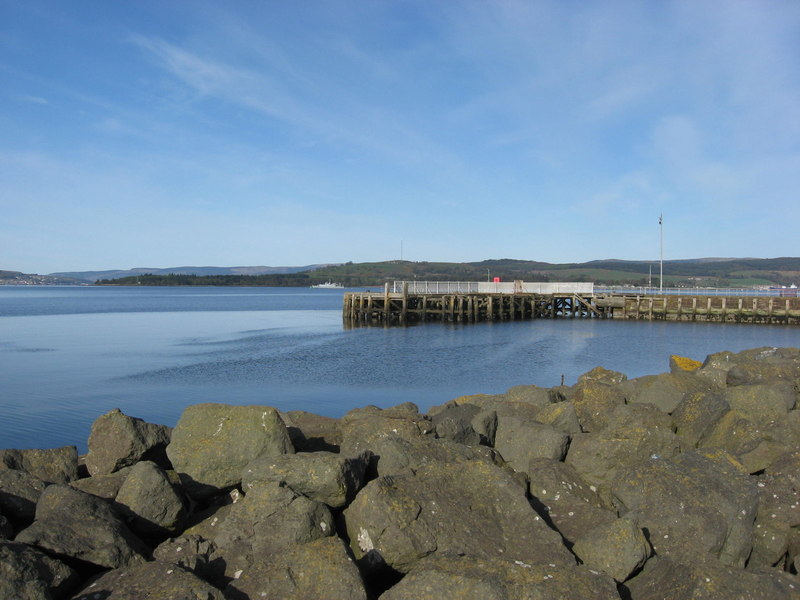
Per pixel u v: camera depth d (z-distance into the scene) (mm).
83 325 61844
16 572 5449
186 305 112375
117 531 6688
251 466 7484
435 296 60969
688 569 5895
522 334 48344
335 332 51594
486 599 5184
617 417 10727
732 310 59969
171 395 24031
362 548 6590
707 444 9969
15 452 8734
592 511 7480
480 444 10312
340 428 11547
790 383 12812
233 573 6223
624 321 61531
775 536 7219
